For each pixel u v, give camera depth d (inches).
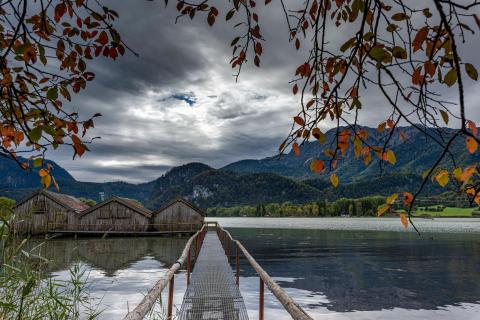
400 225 3885.3
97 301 430.6
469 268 844.0
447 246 1428.4
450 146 51.8
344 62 70.2
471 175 49.8
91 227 1691.7
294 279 700.0
